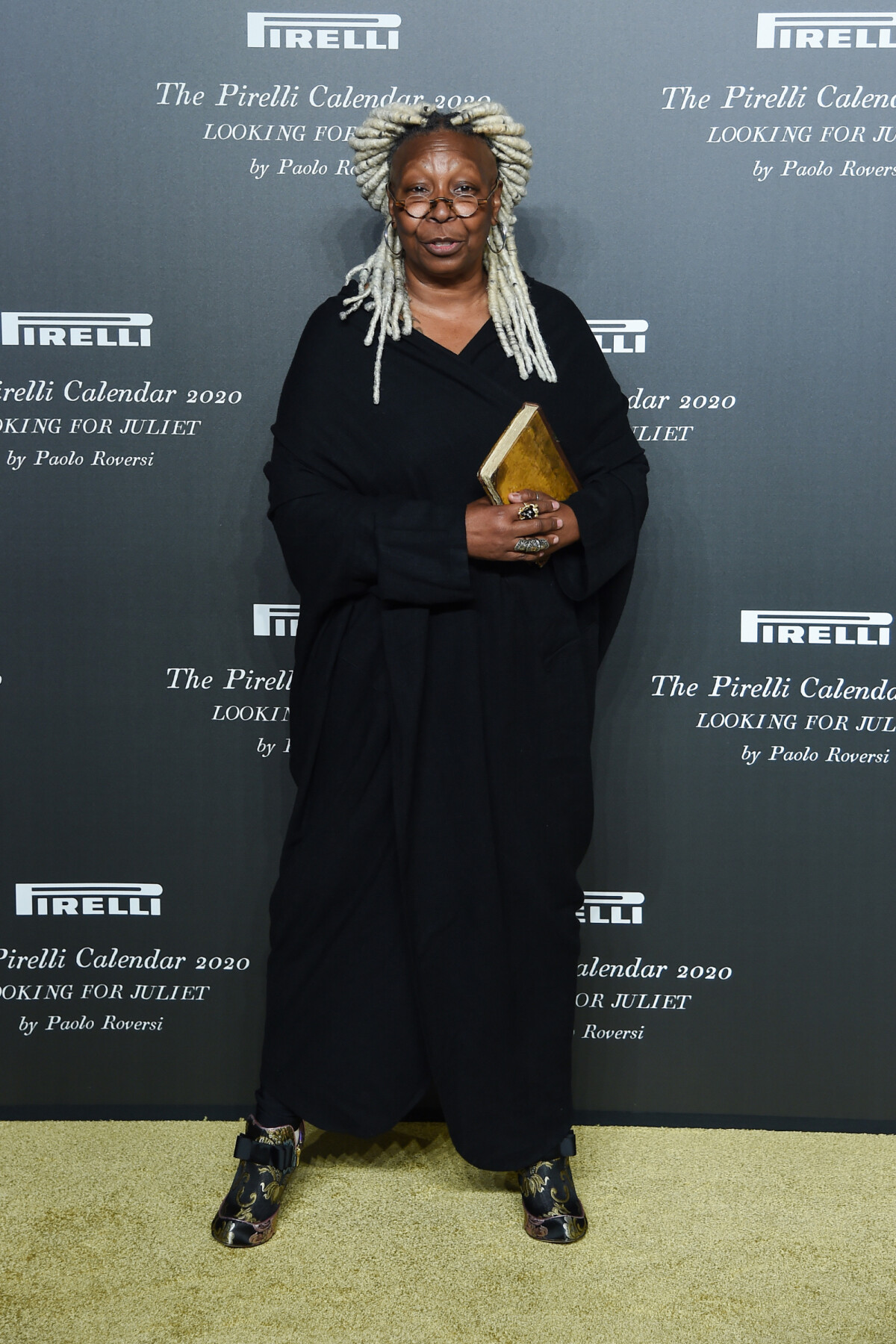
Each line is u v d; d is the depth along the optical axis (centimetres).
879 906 202
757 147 187
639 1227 175
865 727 199
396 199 161
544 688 167
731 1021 206
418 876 165
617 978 206
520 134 165
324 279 190
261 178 188
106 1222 175
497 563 164
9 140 186
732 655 198
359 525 159
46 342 190
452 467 162
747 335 191
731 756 201
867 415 192
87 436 193
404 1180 186
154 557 196
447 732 164
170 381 192
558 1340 152
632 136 187
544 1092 172
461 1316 156
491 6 184
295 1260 167
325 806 172
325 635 171
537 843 168
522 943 170
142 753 200
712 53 185
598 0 184
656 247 189
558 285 190
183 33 184
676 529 195
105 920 204
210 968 206
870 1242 171
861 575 195
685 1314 156
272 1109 175
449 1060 169
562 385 171
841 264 189
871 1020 204
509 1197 183
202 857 203
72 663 198
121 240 189
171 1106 209
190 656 198
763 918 203
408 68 185
